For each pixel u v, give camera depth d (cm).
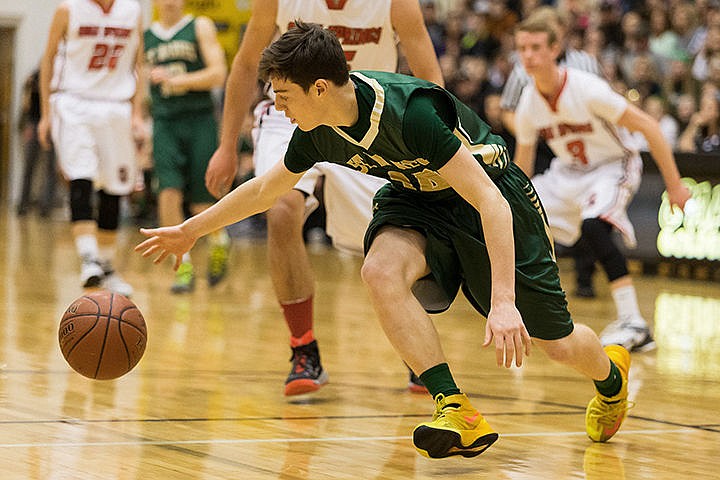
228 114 848
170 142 1608
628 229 1220
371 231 625
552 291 620
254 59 838
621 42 2555
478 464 617
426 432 565
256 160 866
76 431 666
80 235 1450
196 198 1638
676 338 1300
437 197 621
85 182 1449
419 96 573
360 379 928
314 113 564
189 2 2470
